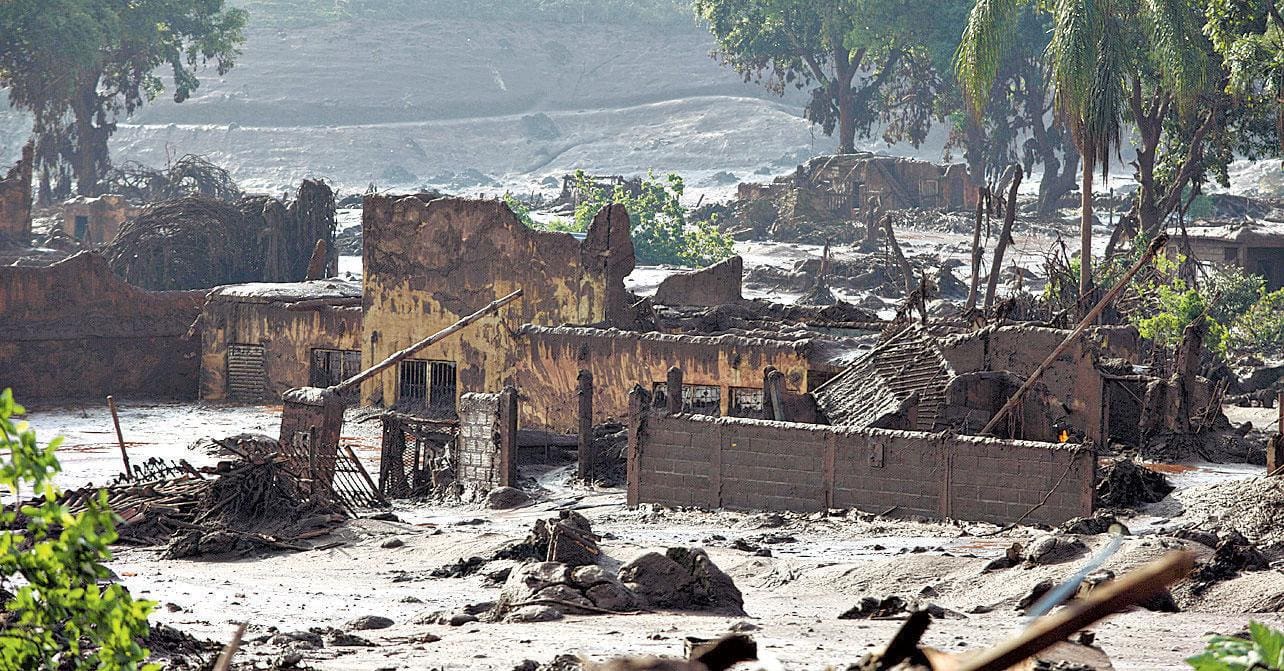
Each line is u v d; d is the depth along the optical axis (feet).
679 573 142.41
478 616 138.00
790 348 328.29
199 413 416.87
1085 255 431.84
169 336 456.86
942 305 620.90
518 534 217.77
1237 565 147.74
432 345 404.98
